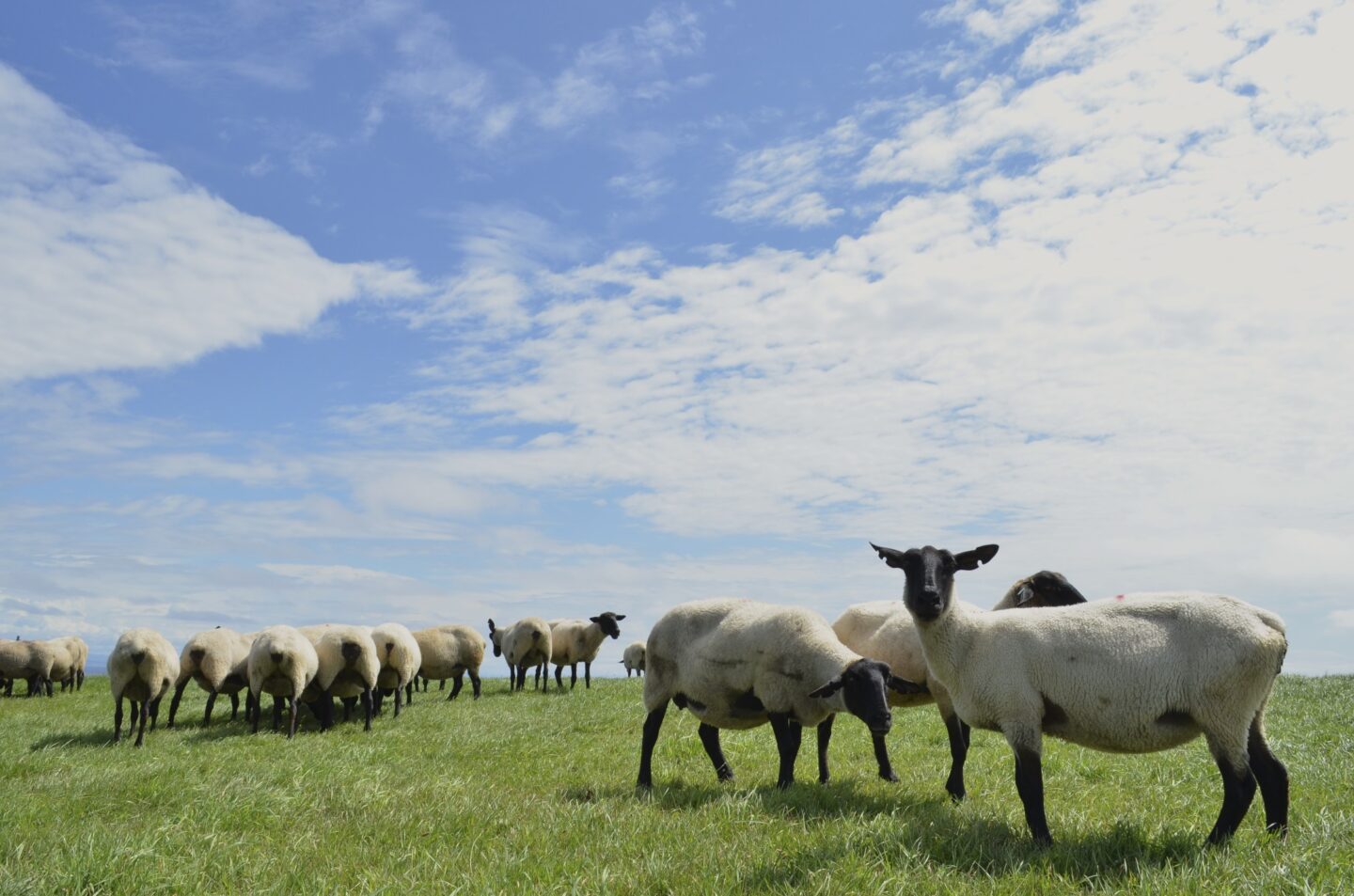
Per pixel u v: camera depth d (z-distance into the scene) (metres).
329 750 4.36
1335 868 1.94
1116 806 2.95
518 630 8.53
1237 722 2.38
